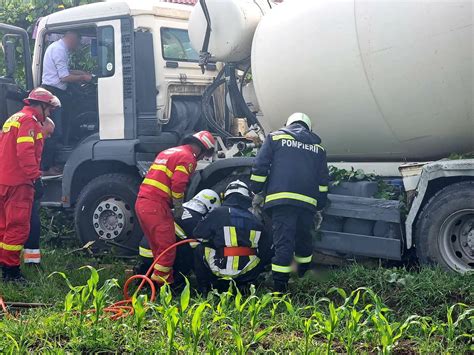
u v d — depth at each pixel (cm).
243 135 820
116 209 846
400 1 663
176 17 867
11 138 701
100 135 865
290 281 662
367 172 738
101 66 861
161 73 841
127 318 511
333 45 699
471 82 649
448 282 604
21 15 1283
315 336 510
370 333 482
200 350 475
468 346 484
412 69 663
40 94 718
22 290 682
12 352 450
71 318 517
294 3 744
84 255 863
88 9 867
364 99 695
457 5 640
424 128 686
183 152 690
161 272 678
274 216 650
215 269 646
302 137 662
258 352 468
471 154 686
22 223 703
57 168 912
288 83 738
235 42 779
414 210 673
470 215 655
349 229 714
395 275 626
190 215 703
